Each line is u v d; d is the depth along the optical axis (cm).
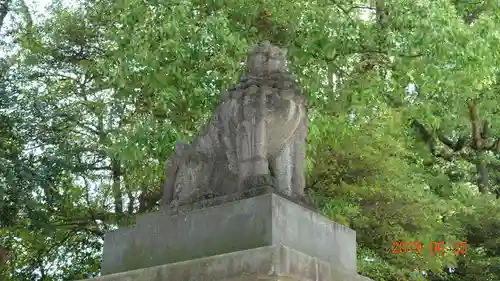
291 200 534
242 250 480
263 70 583
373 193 1144
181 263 501
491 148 1738
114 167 1385
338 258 552
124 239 576
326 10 1023
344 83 1079
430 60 987
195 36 959
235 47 982
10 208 1205
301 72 1033
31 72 1359
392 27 1033
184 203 568
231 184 572
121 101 1241
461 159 1736
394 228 1144
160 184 1295
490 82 1091
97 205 1509
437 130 1591
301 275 464
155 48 984
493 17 1104
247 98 559
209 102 970
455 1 1188
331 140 1102
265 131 550
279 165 559
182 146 613
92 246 1518
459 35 973
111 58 1088
